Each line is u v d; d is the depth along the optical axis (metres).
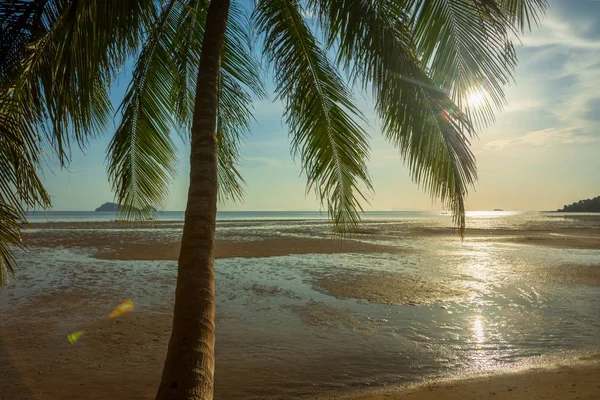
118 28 3.23
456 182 3.55
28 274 12.20
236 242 22.66
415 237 29.11
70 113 3.17
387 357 5.75
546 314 8.06
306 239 25.44
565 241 26.03
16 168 2.92
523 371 5.20
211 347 2.33
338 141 4.55
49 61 3.10
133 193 4.88
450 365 5.46
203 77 3.08
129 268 13.46
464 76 3.61
